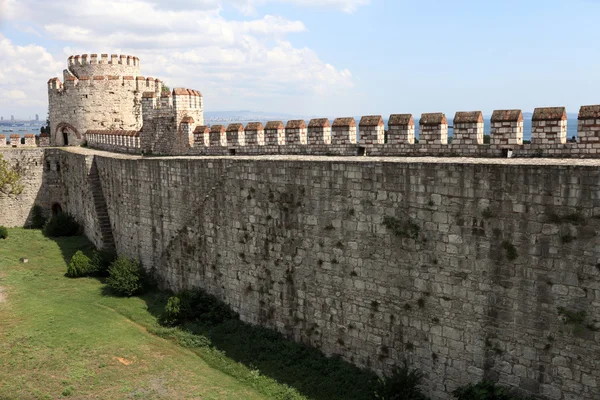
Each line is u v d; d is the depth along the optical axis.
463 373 16.31
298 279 21.02
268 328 22.64
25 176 48.47
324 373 19.34
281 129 24.12
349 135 21.25
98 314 26.27
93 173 38.97
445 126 18.61
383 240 17.86
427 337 17.08
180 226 27.23
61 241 41.78
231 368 20.64
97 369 20.72
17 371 20.34
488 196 15.15
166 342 23.34
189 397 18.66
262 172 21.86
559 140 15.75
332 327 19.98
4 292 29.11
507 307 15.16
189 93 30.95
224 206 24.05
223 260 24.55
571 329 14.04
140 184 30.38
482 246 15.45
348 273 19.11
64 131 52.19
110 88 50.91
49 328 24.09
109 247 35.56
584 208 13.51
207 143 28.39
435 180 16.23
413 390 16.83
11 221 48.38
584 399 14.00
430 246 16.62
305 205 20.27
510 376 15.30
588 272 13.61
